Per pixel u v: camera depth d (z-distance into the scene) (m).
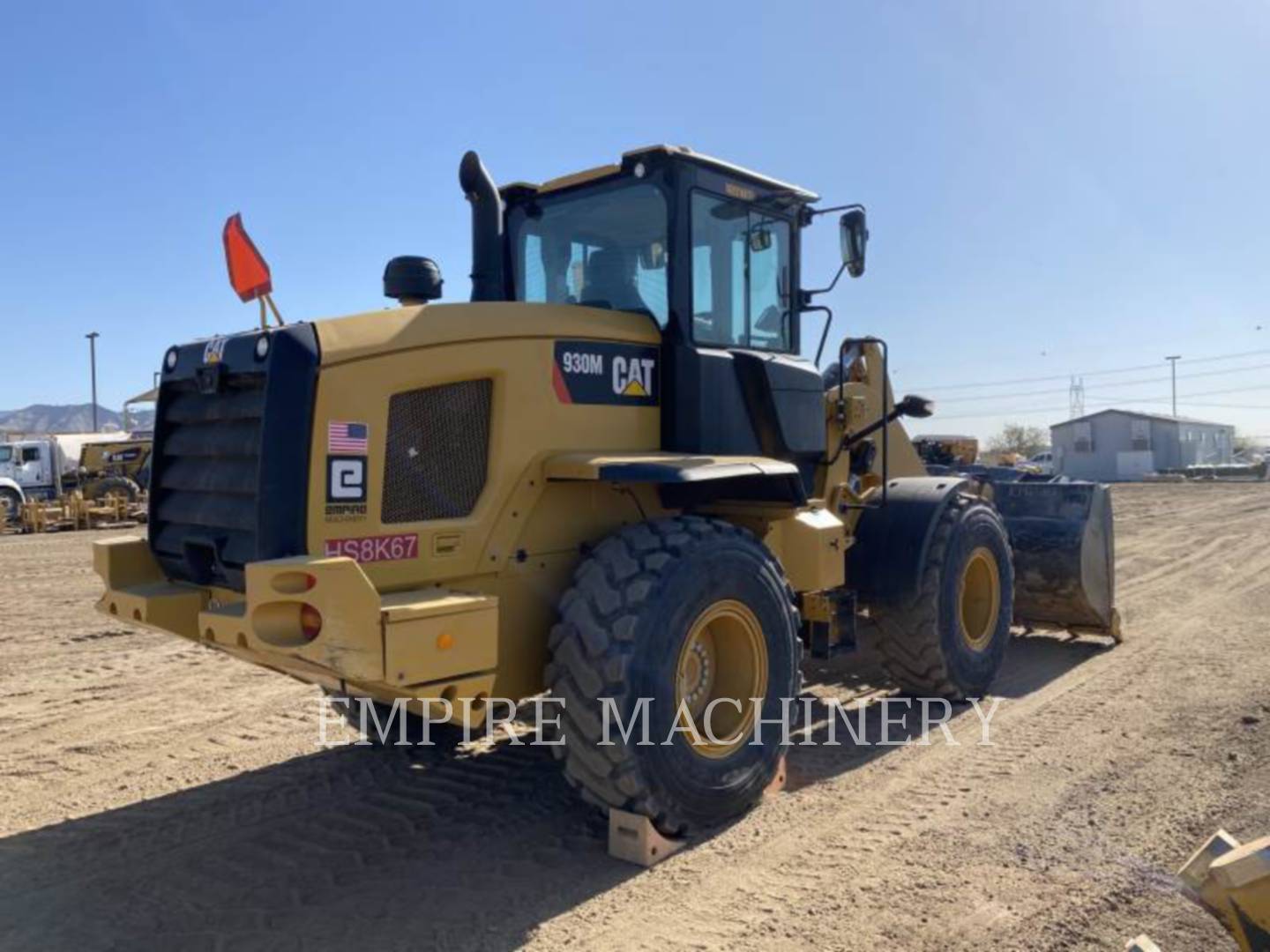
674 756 3.84
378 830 4.21
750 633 4.27
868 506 5.91
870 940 3.22
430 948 3.24
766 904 3.48
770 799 4.46
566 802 4.50
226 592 4.05
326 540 3.60
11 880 3.79
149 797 4.64
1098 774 4.67
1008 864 3.75
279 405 3.54
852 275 5.52
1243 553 13.13
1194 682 6.27
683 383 4.62
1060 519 7.21
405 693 3.49
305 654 3.24
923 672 5.81
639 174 4.69
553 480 4.20
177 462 4.28
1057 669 6.78
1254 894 1.98
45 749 5.36
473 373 3.98
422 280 4.64
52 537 21.11
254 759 5.16
